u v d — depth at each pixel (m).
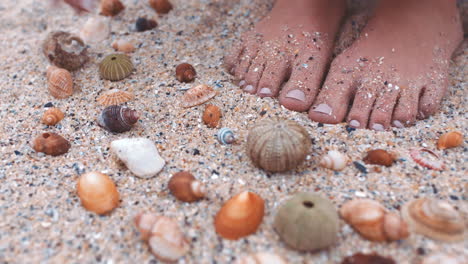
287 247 0.28
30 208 0.30
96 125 0.36
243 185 0.31
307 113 0.36
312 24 0.39
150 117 0.36
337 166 0.32
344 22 0.43
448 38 0.39
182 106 0.37
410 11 0.39
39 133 0.36
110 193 0.30
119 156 0.33
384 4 0.40
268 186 0.31
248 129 0.35
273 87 0.37
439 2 0.40
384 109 0.35
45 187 0.32
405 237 0.28
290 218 0.27
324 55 0.38
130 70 0.40
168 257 0.27
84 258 0.28
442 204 0.28
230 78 0.39
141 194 0.31
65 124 0.36
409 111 0.35
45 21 0.50
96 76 0.41
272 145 0.30
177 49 0.43
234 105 0.37
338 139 0.34
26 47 0.46
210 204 0.30
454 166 0.32
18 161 0.33
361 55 0.37
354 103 0.35
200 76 0.40
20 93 0.40
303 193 0.29
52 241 0.28
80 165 0.33
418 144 0.33
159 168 0.32
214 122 0.35
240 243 0.28
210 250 0.28
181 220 0.29
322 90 0.36
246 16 0.47
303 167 0.32
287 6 0.41
